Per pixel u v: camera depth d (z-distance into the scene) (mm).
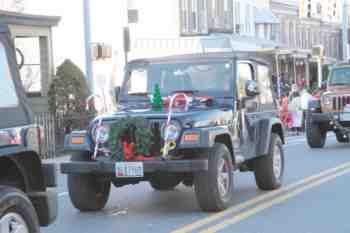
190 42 34469
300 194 11891
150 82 11711
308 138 20328
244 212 10289
